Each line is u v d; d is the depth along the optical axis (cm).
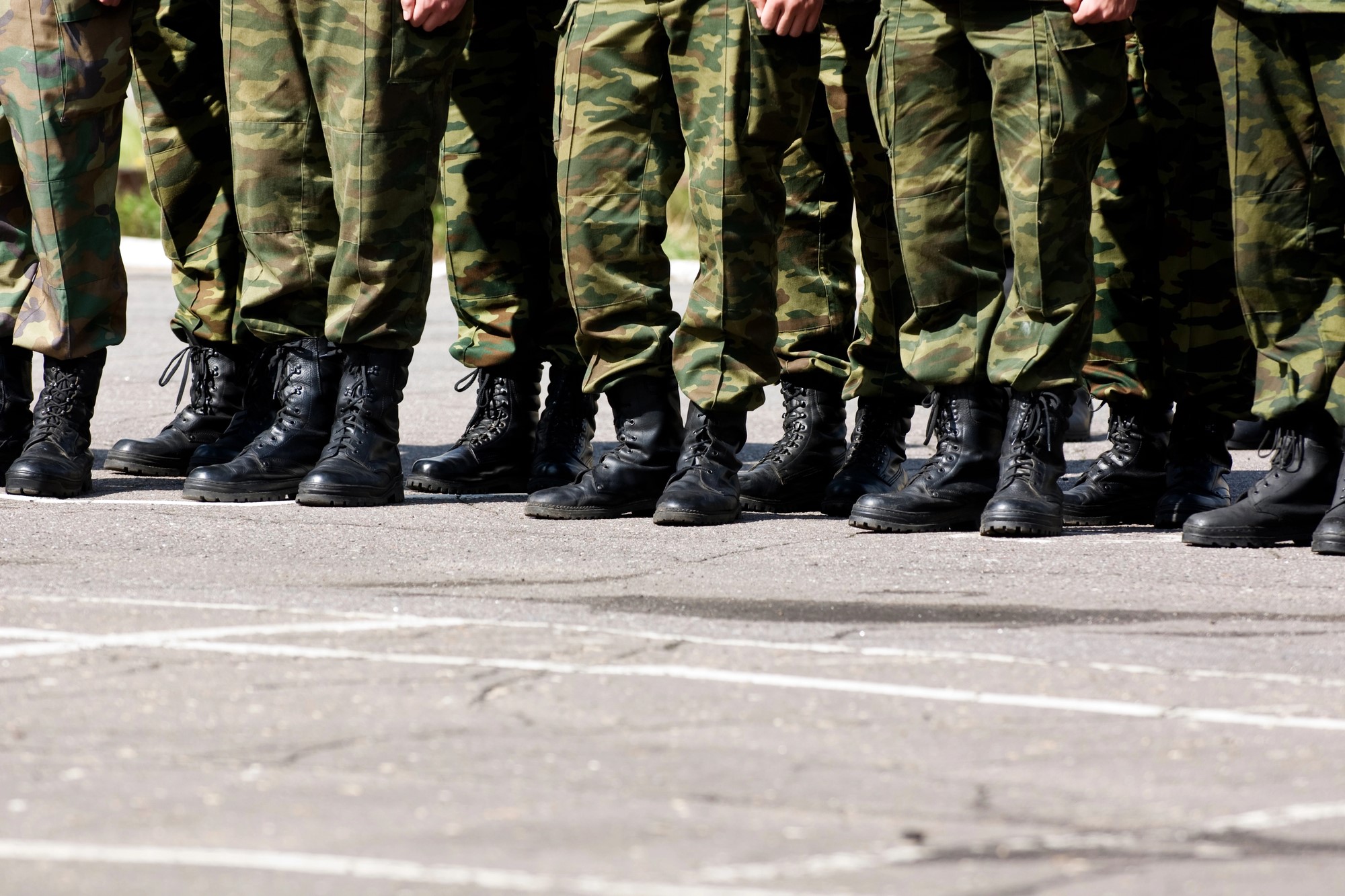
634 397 1706
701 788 767
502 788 764
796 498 1778
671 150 1652
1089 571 1404
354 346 1755
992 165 1577
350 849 675
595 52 1608
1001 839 696
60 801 740
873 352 1720
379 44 1681
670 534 1593
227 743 838
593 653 1052
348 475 1741
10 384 1850
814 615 1204
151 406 2683
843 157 1733
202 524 1609
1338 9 1409
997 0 1514
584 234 1638
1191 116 1592
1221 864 666
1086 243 1565
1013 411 1606
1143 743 852
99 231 1798
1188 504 1639
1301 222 1480
